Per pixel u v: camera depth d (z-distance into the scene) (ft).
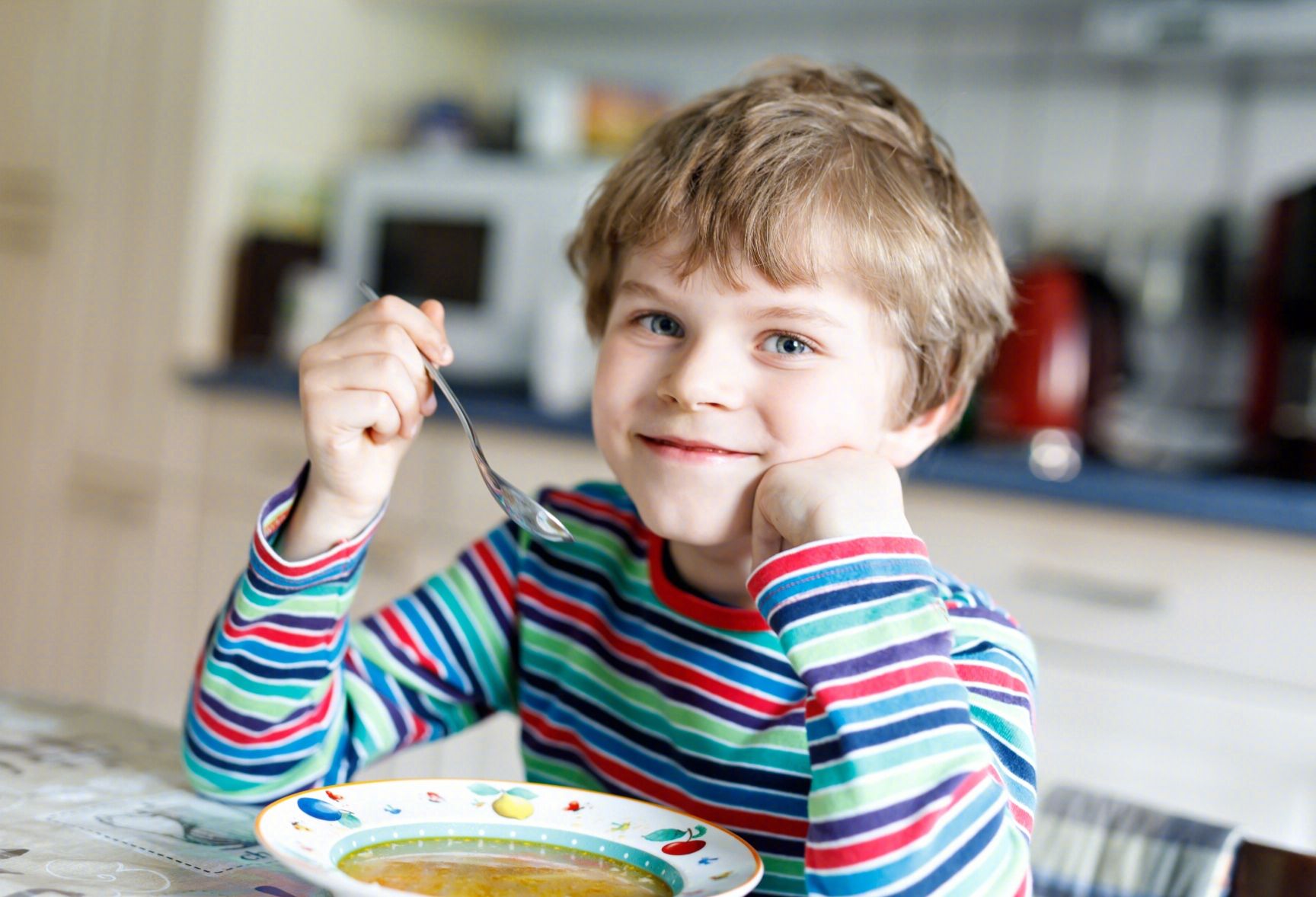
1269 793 4.92
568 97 8.04
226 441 7.52
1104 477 5.27
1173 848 2.54
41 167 8.25
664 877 1.89
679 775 2.45
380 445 2.34
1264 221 6.66
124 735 2.74
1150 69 7.26
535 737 2.70
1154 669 5.16
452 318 7.70
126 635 7.89
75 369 8.11
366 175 7.98
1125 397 7.04
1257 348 6.30
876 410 2.43
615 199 2.64
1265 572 4.97
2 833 2.02
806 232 2.30
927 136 2.80
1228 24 6.31
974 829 1.85
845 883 1.84
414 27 8.88
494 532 2.89
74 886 1.81
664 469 2.34
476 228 7.64
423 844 1.94
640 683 2.54
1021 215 7.58
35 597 8.27
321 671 2.40
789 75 2.91
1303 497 4.97
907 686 1.92
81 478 8.07
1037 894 2.63
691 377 2.27
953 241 2.62
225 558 7.52
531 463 6.53
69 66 8.15
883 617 1.98
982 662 2.31
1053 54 7.50
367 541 2.40
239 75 7.78
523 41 9.09
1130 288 7.23
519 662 2.80
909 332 2.48
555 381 7.01
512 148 8.23
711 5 8.07
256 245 7.88
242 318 7.91
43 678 8.23
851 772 1.87
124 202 7.95
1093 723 5.25
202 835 2.15
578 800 2.12
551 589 2.72
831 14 8.01
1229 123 7.09
